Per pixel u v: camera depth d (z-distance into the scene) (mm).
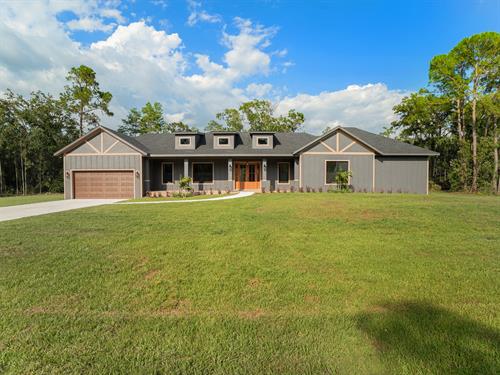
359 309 2873
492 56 19844
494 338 2342
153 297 3166
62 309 2916
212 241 5238
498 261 4180
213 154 16844
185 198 14336
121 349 2277
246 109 34906
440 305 2922
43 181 28219
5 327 2592
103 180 16062
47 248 4805
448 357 2109
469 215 7328
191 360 2145
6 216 8227
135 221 7121
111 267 3994
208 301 3078
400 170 16047
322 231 5961
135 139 19156
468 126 24469
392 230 5996
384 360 2098
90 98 29891
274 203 10094
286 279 3602
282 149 17719
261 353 2211
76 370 2049
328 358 2139
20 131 26688
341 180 15500
